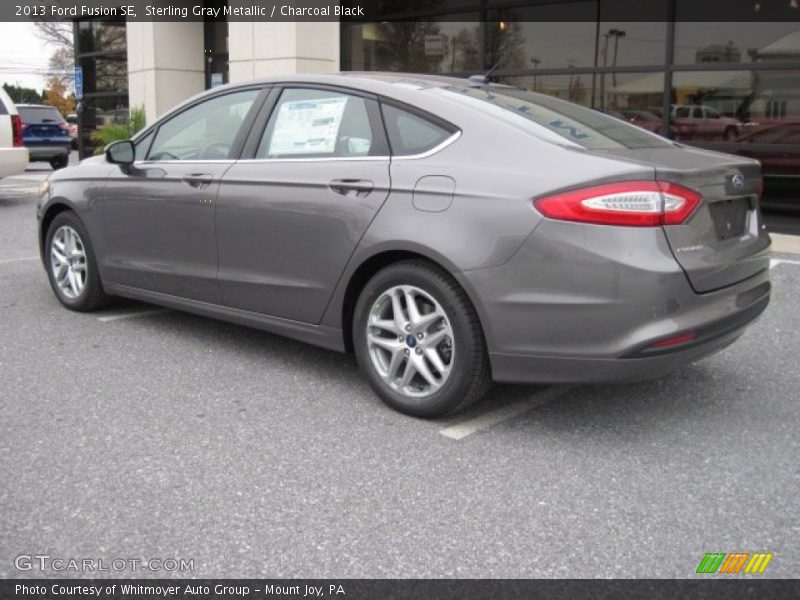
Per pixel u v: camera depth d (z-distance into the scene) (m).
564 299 3.39
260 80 4.68
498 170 3.60
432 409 3.83
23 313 5.79
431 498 3.16
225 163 4.64
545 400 4.23
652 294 3.30
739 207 3.92
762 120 9.22
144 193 5.03
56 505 3.05
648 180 3.33
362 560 2.74
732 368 4.75
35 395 4.18
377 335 4.02
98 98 18.45
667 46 9.68
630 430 3.84
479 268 3.54
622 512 3.07
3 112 12.34
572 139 3.74
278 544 2.82
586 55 10.34
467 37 11.41
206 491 3.18
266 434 3.74
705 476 3.37
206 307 4.83
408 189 3.80
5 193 13.86
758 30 9.09
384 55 12.47
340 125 4.23
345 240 4.01
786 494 3.22
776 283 6.73
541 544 2.85
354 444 3.64
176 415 3.95
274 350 5.00
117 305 6.05
